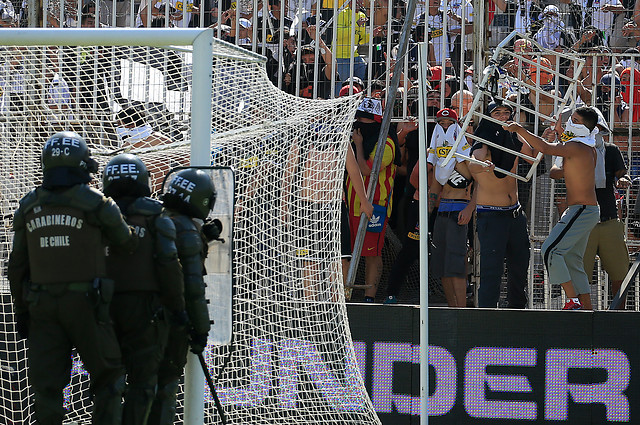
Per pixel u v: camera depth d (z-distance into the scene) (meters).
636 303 28.73
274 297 22.89
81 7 31.33
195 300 17.03
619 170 28.83
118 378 16.38
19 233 16.64
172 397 18.02
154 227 16.80
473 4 30.52
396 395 23.25
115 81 23.05
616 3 33.81
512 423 22.94
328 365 22.45
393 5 32.34
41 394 16.19
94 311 16.08
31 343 16.39
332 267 23.41
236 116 23.19
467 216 28.23
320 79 32.22
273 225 23.25
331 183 23.67
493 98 27.36
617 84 33.59
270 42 32.59
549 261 26.59
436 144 28.94
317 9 29.84
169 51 23.19
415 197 28.80
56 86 22.77
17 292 16.98
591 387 22.78
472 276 30.75
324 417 22.31
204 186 17.66
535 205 31.00
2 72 22.47
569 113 29.75
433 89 31.75
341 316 22.81
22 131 22.75
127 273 16.72
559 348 22.88
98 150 23.08
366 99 29.61
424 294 20.72
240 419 22.27
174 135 23.45
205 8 33.50
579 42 33.88
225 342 18.94
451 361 23.17
